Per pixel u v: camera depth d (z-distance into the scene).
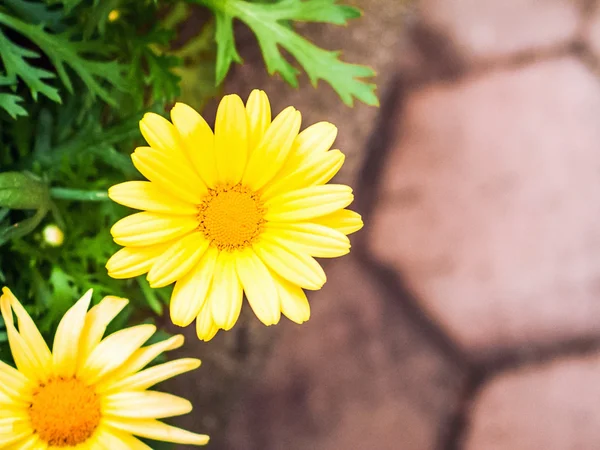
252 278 0.16
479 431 0.27
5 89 0.20
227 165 0.15
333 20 0.20
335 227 0.16
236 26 0.25
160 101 0.19
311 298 0.27
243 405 0.27
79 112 0.19
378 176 0.27
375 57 0.27
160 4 0.21
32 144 0.20
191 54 0.23
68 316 0.15
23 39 0.20
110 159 0.19
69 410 0.15
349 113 0.27
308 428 0.27
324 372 0.27
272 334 0.27
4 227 0.18
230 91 0.25
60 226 0.19
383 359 0.27
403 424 0.27
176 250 0.15
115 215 0.19
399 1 0.27
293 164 0.16
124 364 0.15
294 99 0.26
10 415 0.15
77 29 0.19
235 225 0.16
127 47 0.20
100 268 0.19
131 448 0.15
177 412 0.16
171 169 0.15
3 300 0.15
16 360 0.15
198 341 0.26
